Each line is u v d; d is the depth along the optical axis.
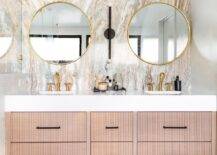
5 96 2.44
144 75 3.16
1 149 2.31
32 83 3.09
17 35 2.98
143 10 3.16
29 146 2.47
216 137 2.55
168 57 3.17
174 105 2.53
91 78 3.13
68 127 2.49
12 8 2.89
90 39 3.13
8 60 2.72
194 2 3.07
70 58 3.12
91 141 2.51
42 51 3.10
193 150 2.55
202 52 2.87
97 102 2.50
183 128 2.54
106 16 3.13
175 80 3.12
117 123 2.51
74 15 3.12
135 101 2.52
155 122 2.53
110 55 3.13
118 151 2.52
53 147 2.49
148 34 3.16
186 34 3.18
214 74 2.60
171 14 3.18
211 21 2.65
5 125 2.44
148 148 2.53
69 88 3.09
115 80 3.13
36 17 3.09
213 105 2.55
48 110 2.48
